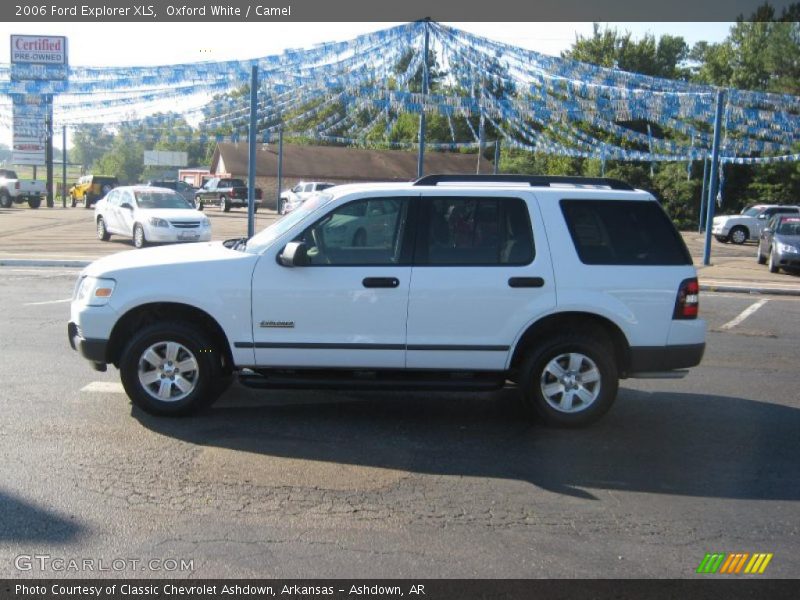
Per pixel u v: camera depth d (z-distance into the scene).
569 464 5.84
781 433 6.76
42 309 11.59
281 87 17.38
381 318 6.37
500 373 6.56
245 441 6.11
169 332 6.48
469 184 6.73
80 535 4.44
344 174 56.19
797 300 16.05
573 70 17.34
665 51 47.25
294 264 6.25
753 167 44.88
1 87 16.66
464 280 6.35
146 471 5.41
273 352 6.42
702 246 31.95
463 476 5.52
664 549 4.47
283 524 4.64
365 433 6.42
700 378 8.79
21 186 40.09
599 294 6.41
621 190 6.69
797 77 40.44
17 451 5.72
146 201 21.81
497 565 4.22
